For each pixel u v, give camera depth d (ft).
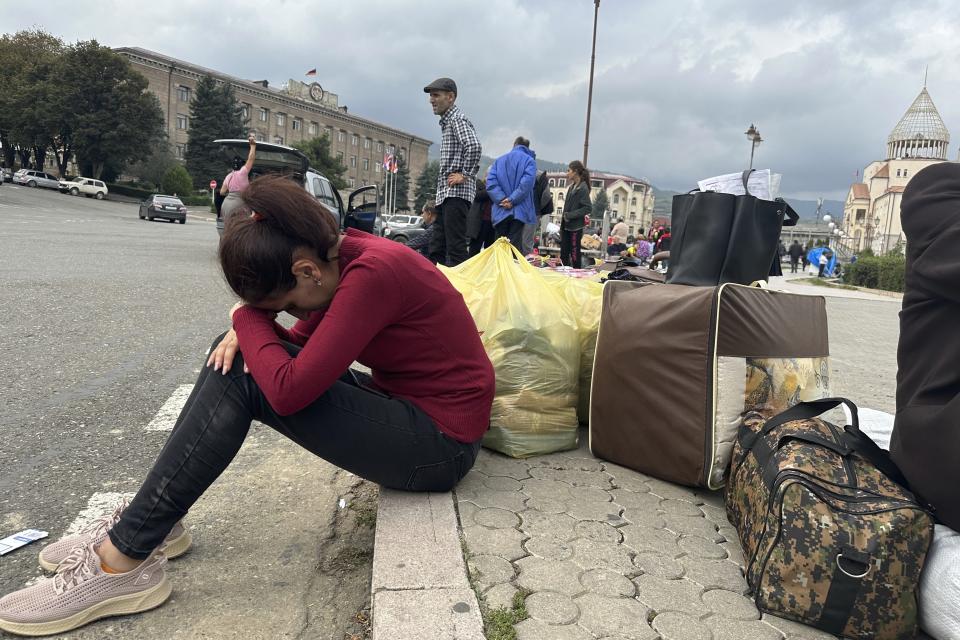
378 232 54.49
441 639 4.95
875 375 18.04
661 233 50.70
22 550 6.67
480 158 20.02
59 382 12.07
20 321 16.74
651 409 8.45
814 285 72.33
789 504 5.69
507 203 20.93
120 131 158.81
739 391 8.09
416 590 5.53
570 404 9.64
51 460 8.80
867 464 5.89
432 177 291.99
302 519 7.77
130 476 8.48
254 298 5.88
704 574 6.34
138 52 218.18
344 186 215.92
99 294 21.68
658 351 8.35
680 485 8.48
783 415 6.87
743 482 6.89
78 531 7.04
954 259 5.24
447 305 6.75
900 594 5.35
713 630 5.46
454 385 6.91
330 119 297.94
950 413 5.19
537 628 5.30
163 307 20.29
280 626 5.77
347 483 8.78
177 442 5.78
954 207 5.46
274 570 6.66
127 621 5.74
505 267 9.91
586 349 10.34
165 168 187.21
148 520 5.70
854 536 5.41
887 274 70.18
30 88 158.30
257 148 32.30
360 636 5.68
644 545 6.83
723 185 11.46
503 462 8.91
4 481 8.14
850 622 5.44
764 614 5.75
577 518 7.32
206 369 6.14
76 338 15.39
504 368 9.10
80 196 151.43
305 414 6.18
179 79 233.14
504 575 6.02
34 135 165.48
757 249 10.38
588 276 15.62
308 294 6.04
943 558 5.29
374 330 6.13
